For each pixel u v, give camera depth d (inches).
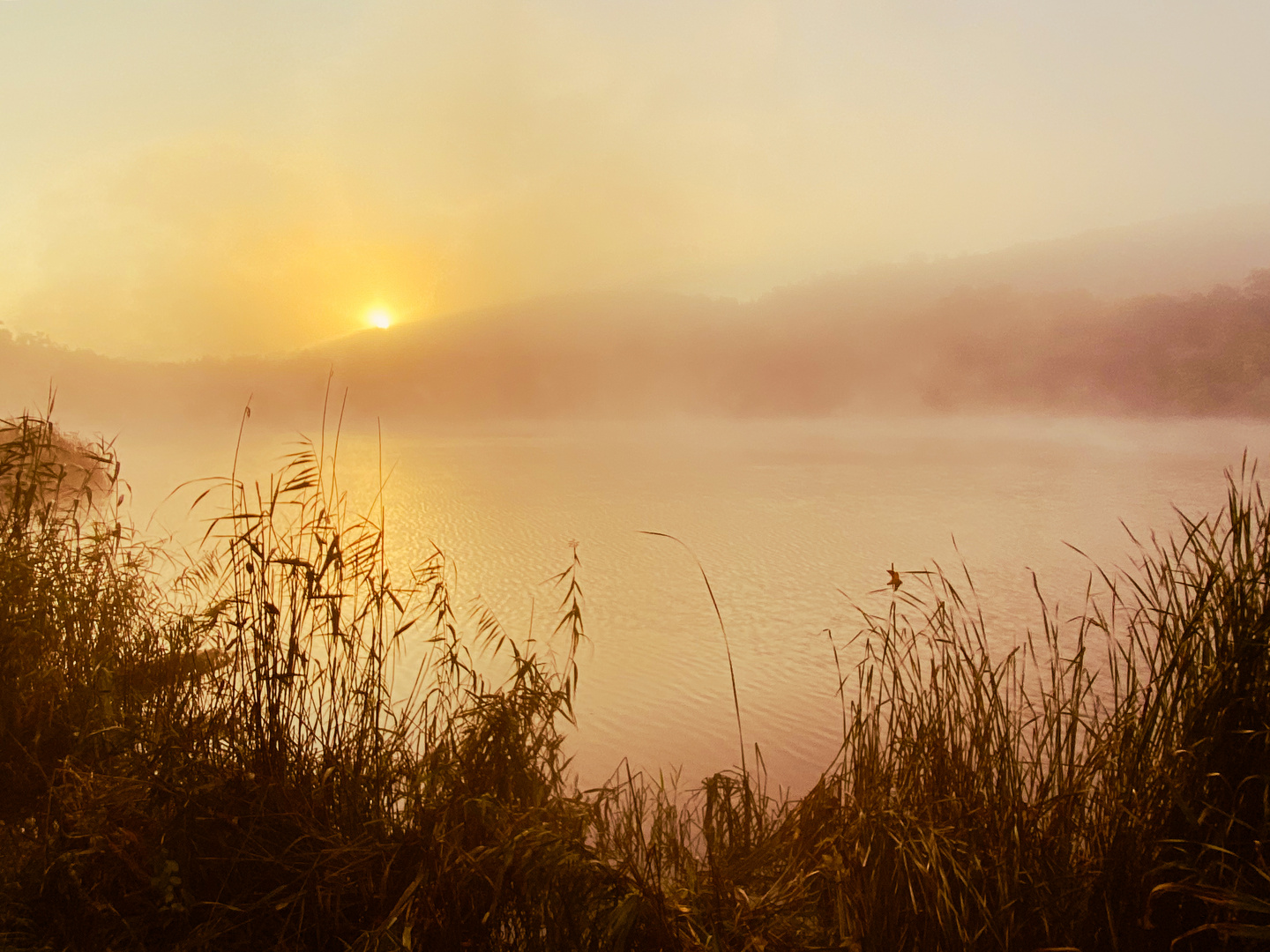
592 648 501.7
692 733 339.9
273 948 87.8
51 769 116.9
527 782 107.4
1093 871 90.1
